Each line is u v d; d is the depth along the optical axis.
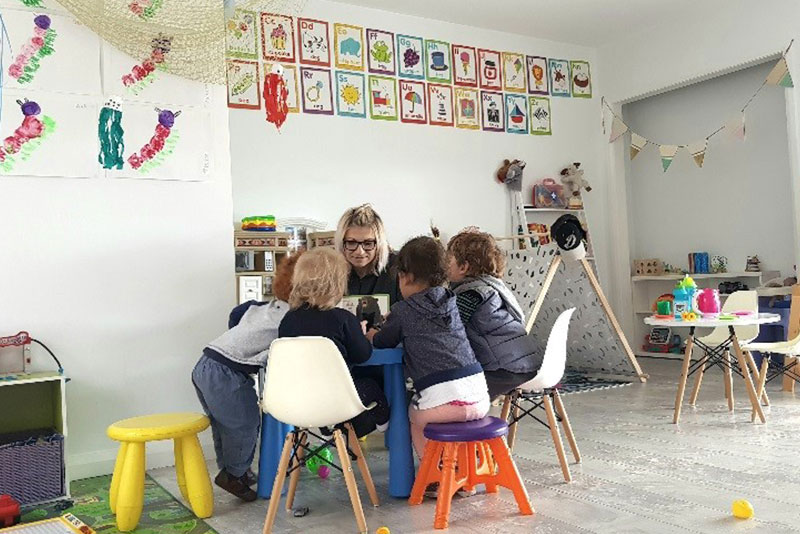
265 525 2.38
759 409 3.70
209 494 2.61
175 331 3.43
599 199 6.89
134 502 2.48
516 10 5.89
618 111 6.82
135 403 3.32
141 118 3.37
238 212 5.15
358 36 5.70
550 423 2.86
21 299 3.11
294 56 5.41
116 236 3.31
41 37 3.16
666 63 6.28
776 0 5.49
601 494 2.63
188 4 3.38
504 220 6.36
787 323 5.01
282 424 2.82
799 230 5.41
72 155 3.21
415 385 2.58
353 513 2.58
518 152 6.46
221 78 3.53
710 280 6.36
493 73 6.36
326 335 2.46
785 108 5.86
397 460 2.72
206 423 2.63
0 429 3.04
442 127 6.06
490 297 2.88
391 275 3.32
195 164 3.50
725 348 4.11
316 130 5.48
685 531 2.24
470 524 2.40
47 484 2.80
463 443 2.62
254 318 2.76
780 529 2.22
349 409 2.36
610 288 6.88
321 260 2.54
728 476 2.79
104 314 3.27
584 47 6.88
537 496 2.65
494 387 2.82
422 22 6.01
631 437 3.48
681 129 6.64
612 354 5.28
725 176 6.33
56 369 3.16
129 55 3.34
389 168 5.80
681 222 6.67
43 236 3.16
